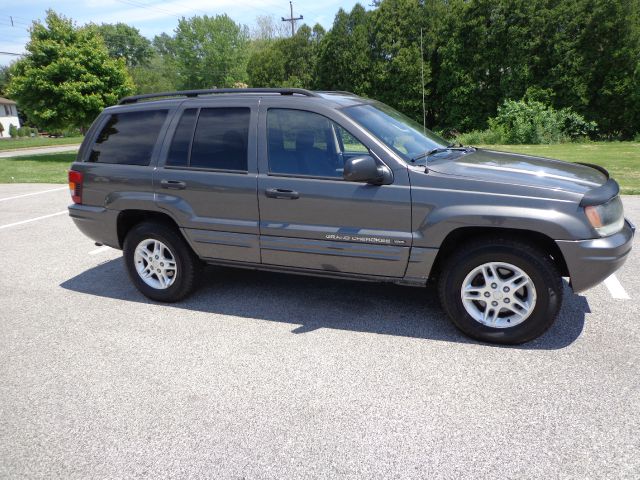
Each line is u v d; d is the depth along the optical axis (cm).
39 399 310
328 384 313
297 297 464
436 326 392
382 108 450
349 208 370
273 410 288
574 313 404
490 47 3212
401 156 366
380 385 309
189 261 448
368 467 238
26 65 2384
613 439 251
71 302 477
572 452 243
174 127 438
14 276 563
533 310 341
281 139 396
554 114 2564
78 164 481
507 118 2602
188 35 6169
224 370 336
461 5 3288
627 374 311
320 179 379
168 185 432
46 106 2420
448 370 324
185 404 298
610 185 351
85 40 2469
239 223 411
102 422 284
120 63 2559
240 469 241
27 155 2809
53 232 784
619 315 398
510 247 337
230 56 6188
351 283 496
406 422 272
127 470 244
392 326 394
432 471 234
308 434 265
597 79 2880
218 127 420
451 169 358
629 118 2814
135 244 462
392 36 3534
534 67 3056
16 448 265
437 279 392
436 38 3462
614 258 325
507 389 299
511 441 253
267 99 406
